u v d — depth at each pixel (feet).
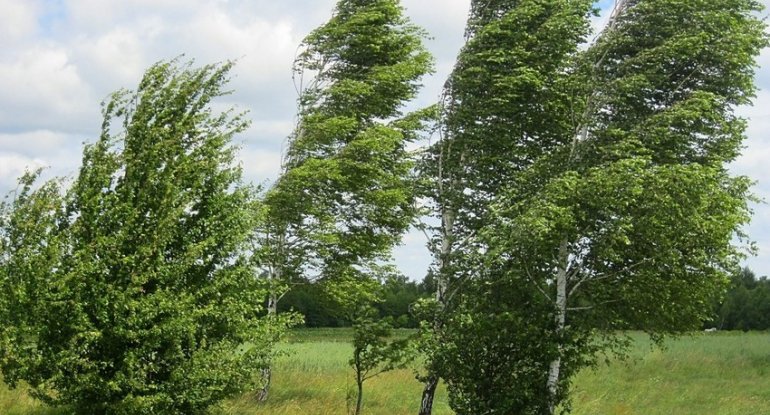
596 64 60.64
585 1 63.46
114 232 37.86
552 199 53.36
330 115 69.05
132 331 35.88
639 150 54.08
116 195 38.37
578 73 60.08
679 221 51.49
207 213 40.09
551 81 62.28
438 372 53.11
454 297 61.36
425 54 72.38
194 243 39.14
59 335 36.14
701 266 53.88
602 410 73.46
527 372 52.37
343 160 66.23
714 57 57.88
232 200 40.68
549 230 51.24
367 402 72.64
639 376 103.19
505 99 62.18
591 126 59.36
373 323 52.11
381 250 69.92
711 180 52.65
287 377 86.17
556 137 63.77
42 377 36.40
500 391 51.83
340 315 71.92
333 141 68.49
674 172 51.57
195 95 42.14
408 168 68.08
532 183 58.85
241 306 39.29
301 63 70.90
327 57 71.61
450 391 53.42
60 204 37.47
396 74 69.05
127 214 37.68
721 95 58.54
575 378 97.66
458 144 64.90
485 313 55.01
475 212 64.44
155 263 37.47
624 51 61.11
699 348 137.69
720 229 51.65
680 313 57.11
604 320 58.70
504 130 63.41
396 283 73.41
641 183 51.88
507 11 66.69
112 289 35.94
